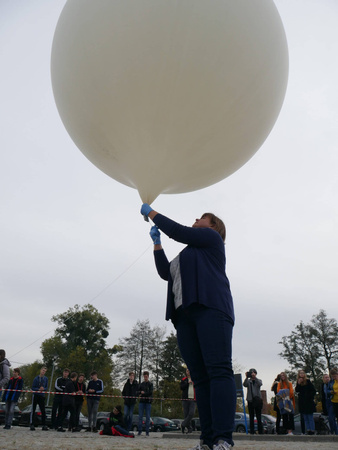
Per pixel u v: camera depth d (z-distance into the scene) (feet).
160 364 145.89
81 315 149.89
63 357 138.21
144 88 7.19
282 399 27.91
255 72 7.55
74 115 8.28
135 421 67.05
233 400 5.51
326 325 125.80
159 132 7.55
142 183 8.22
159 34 7.06
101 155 8.58
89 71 7.59
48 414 49.67
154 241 7.52
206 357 5.70
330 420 28.19
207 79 7.13
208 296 5.98
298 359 125.70
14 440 11.39
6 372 24.36
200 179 8.79
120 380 135.85
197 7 7.13
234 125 7.77
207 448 6.04
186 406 28.89
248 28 7.47
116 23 7.30
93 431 31.71
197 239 6.54
